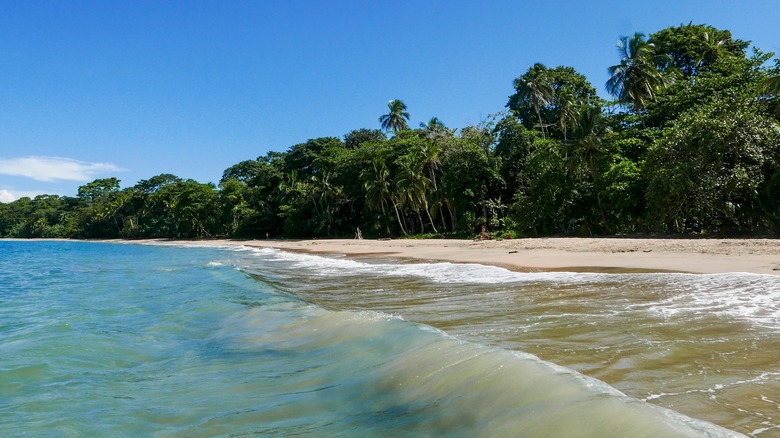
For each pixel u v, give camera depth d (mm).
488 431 3031
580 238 28234
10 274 21984
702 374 3791
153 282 16094
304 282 13422
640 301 7418
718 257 13641
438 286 11016
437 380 4035
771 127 23594
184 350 6434
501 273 13039
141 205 95375
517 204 36375
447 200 43969
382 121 66188
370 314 6969
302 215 61656
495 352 4305
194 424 3705
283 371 5008
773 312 6184
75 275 20719
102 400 4445
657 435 2504
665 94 36125
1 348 6703
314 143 65938
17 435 3650
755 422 2838
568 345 4914
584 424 2807
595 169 33000
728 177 23266
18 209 127125
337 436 3240
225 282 14500
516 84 47656
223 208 74875
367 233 55219
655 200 25875
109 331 7887
